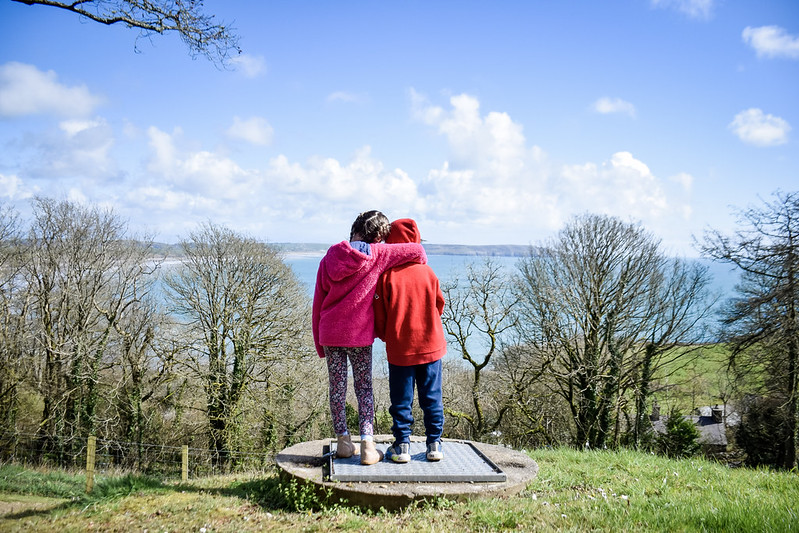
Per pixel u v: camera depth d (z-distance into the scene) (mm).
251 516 4008
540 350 22766
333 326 4328
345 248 4246
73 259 24438
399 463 4480
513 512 3672
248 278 23375
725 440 36812
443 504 3896
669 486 4852
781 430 22891
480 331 23703
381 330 4434
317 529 3561
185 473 13664
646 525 3414
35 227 24719
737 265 18844
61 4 6715
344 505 4004
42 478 13414
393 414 4504
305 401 25812
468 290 23641
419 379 4559
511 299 23625
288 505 4219
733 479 5312
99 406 25766
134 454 23250
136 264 24391
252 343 22844
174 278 23453
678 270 24109
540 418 24516
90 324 24328
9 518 4488
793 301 17594
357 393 4488
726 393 28250
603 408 22375
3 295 23812
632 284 22297
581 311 22109
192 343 22734
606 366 22406
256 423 22875
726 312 20375
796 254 17422
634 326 22406
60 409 23516
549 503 4043
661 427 33438
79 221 25391
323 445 5363
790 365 19422
